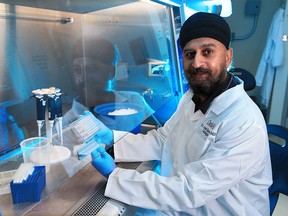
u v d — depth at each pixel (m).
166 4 1.89
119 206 0.93
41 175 0.92
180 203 0.96
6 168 1.10
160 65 2.08
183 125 1.32
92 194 0.96
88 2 1.68
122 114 1.61
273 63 3.51
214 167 0.96
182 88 2.18
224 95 1.13
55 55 1.77
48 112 1.30
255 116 1.06
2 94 1.42
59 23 1.77
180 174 1.03
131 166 1.28
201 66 1.06
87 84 2.06
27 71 1.57
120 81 2.01
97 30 1.98
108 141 1.31
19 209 0.83
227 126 1.05
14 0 1.40
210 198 0.98
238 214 1.10
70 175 1.04
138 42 2.02
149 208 0.98
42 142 1.17
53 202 0.88
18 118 1.49
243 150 0.98
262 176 1.17
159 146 1.40
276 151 1.48
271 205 1.45
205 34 1.02
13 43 1.47
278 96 3.56
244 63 4.36
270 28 3.68
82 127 1.26
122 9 1.88
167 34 2.06
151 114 1.76
